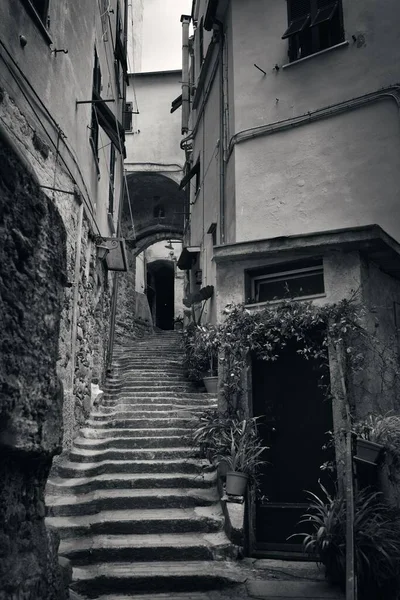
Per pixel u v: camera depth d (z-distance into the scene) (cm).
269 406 625
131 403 934
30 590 267
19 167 262
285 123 934
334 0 929
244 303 658
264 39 995
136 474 688
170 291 3125
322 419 595
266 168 942
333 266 614
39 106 643
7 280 251
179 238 2183
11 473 265
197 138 1416
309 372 611
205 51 1377
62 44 747
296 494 590
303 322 592
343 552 473
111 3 1244
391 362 628
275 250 634
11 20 565
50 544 305
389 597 470
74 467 696
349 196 854
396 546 474
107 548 524
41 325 283
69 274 768
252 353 643
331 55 912
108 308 1206
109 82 1211
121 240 1014
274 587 484
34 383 275
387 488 532
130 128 1994
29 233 272
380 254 612
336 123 889
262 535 588
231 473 585
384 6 873
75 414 793
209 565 521
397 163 817
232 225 976
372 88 859
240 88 995
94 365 983
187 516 589
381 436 531
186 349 1121
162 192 2103
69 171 768
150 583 482
